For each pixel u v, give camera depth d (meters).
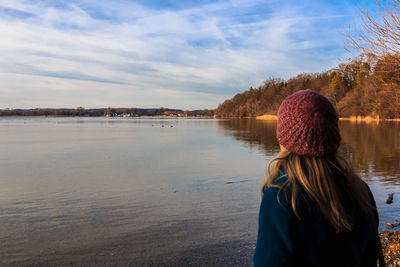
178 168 16.23
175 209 8.65
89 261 5.47
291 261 1.01
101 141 33.97
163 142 32.47
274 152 23.33
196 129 60.25
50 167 16.69
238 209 8.58
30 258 5.62
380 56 5.05
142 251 5.83
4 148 26.64
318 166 1.11
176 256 5.58
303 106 1.14
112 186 11.91
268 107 136.38
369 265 1.20
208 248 5.89
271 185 1.15
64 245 6.18
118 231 6.93
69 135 44.22
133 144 30.31
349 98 72.31
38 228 7.20
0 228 7.22
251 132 48.34
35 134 46.34
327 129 1.12
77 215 8.20
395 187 10.83
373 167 14.95
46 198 10.10
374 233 1.19
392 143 25.59
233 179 13.17
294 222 1.03
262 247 1.05
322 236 1.01
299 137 1.13
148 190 11.16
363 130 40.56
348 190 1.12
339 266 1.03
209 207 8.81
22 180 13.18
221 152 23.52
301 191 1.07
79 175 14.27
